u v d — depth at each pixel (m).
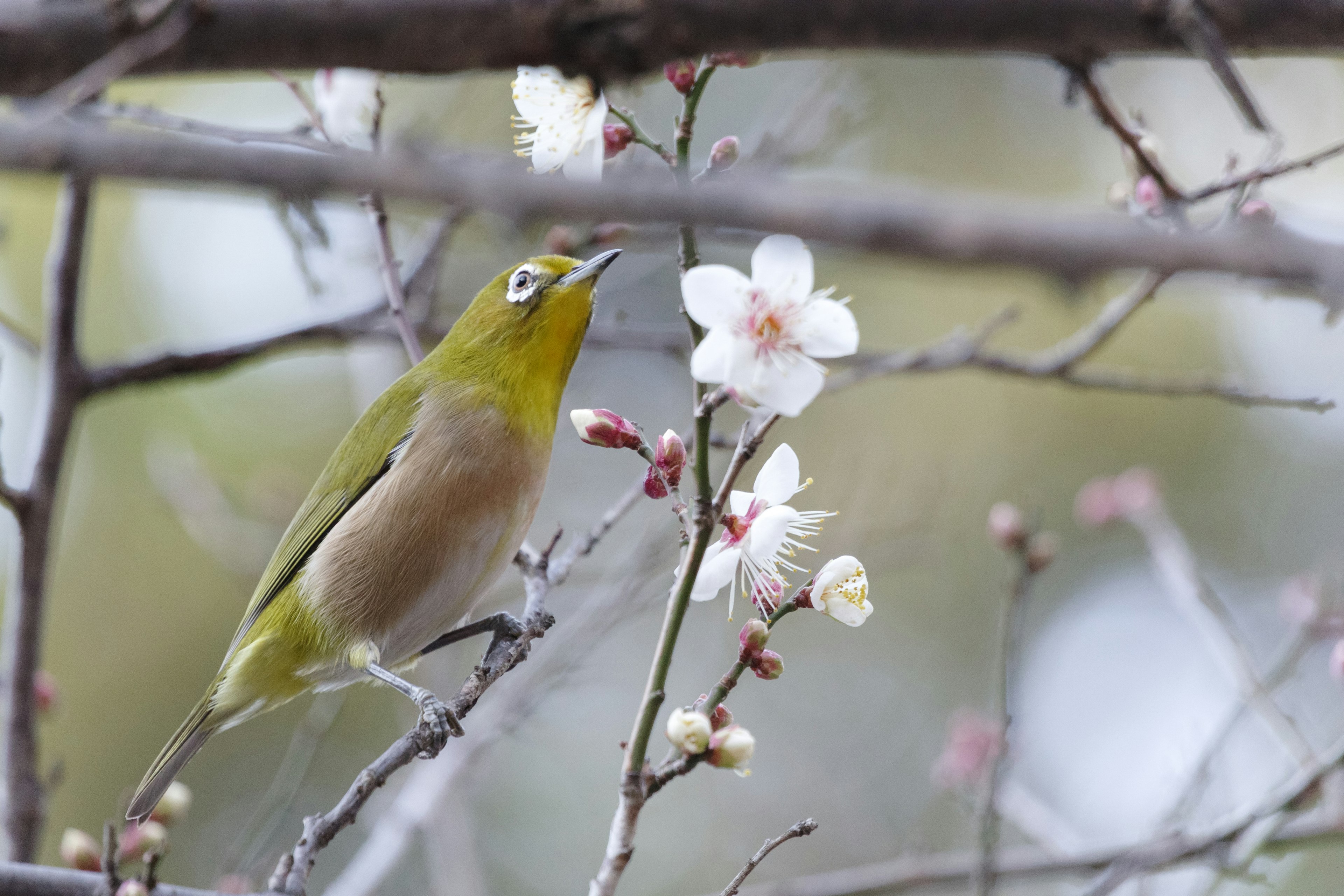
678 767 4.82
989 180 16.97
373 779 6.53
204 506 13.55
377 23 3.96
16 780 8.66
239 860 9.81
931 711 15.41
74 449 15.93
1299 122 16.33
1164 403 16.34
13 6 4.02
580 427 5.55
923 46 3.94
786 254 4.81
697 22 3.88
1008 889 11.43
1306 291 3.37
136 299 16.42
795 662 15.69
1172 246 2.39
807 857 14.09
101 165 2.72
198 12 3.99
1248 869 8.44
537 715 14.20
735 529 5.45
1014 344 16.33
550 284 8.80
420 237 11.20
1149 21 3.88
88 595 15.87
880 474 14.24
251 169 2.71
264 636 8.74
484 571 8.69
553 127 5.62
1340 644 9.44
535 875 14.50
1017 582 8.24
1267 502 16.25
